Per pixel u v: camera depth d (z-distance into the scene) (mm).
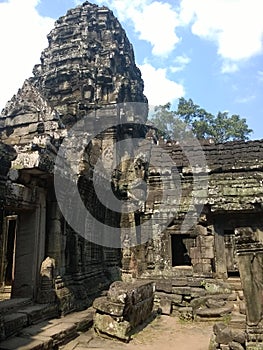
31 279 10578
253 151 15641
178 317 12633
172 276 14953
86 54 25188
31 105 17234
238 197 13602
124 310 9633
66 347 8672
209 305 12539
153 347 8953
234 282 13617
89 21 27531
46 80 24906
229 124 31391
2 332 7703
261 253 7445
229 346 7488
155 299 14023
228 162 15375
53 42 27219
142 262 15797
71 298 11688
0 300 10656
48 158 10750
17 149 10492
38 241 11047
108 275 16891
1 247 12977
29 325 9227
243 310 10914
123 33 29547
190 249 15047
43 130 16609
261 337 6941
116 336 9336
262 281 7293
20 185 10250
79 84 23766
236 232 7727
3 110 17828
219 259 14117
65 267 12773
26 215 11133
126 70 28219
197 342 9469
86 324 10508
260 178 14086
